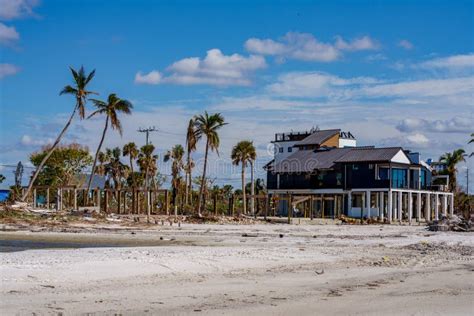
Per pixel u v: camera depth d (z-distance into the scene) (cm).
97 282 2289
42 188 9662
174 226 6900
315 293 2242
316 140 12381
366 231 6775
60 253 3189
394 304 2070
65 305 1870
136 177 12812
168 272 2594
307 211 10725
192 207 10988
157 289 2197
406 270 3011
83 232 5762
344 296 2200
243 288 2295
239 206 13050
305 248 4044
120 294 2073
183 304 1950
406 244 4662
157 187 12850
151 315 1778
